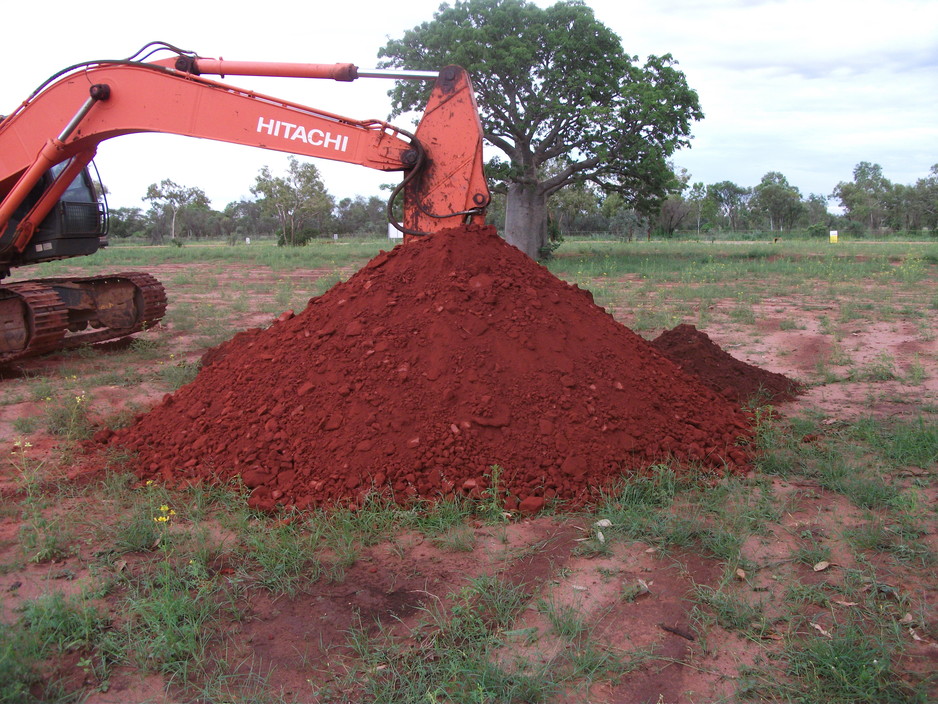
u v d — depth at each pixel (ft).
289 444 15.69
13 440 18.88
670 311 40.98
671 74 82.23
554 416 15.53
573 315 18.34
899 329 33.94
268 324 38.34
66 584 11.46
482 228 19.07
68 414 20.29
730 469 15.80
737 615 10.14
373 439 15.17
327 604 10.79
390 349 16.78
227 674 9.15
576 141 88.48
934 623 9.95
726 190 290.35
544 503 13.94
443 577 11.55
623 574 11.52
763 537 12.70
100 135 23.40
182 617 10.23
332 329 17.89
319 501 14.19
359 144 19.92
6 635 9.52
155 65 22.13
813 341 31.78
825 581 11.18
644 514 13.34
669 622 10.16
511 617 10.28
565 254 100.07
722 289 50.67
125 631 9.94
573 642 9.68
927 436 17.13
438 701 8.59
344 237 210.79
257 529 13.28
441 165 19.36
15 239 27.27
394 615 10.43
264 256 94.58
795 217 267.80
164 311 34.37
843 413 20.54
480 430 15.17
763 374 23.66
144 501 14.43
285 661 9.43
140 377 25.79
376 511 13.71
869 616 10.19
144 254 104.68
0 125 24.79
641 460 15.53
